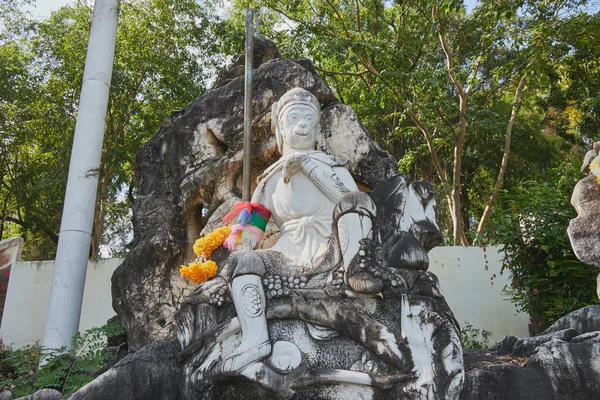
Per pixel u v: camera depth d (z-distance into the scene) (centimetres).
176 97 1491
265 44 632
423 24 1318
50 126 1476
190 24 1506
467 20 1194
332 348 345
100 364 517
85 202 681
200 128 562
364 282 342
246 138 464
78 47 1466
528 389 351
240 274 356
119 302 514
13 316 914
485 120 1327
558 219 717
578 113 1504
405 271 353
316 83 552
